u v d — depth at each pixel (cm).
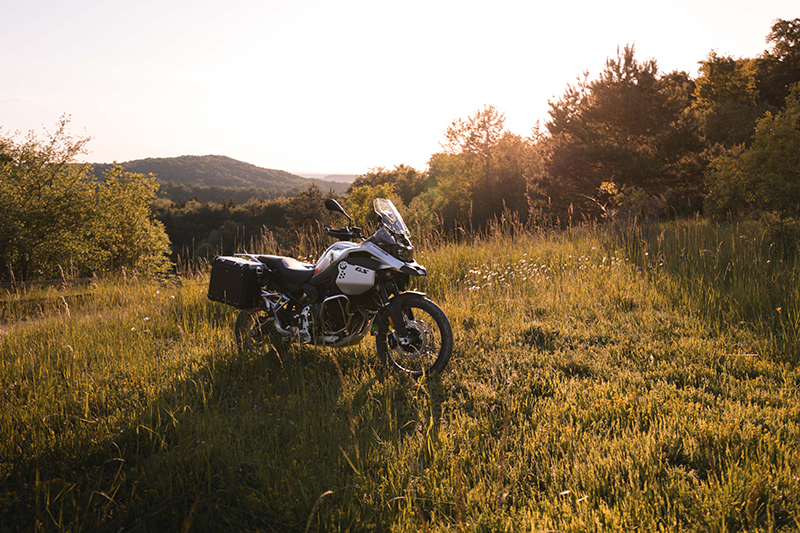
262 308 512
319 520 228
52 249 2166
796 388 362
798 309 507
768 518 219
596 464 269
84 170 2405
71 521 235
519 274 754
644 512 225
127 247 2650
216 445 299
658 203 1627
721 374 397
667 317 553
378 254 426
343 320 437
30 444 311
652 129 1986
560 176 2141
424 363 437
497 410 352
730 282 634
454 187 4969
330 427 323
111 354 498
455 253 912
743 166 978
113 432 332
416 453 297
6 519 247
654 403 342
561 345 493
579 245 945
